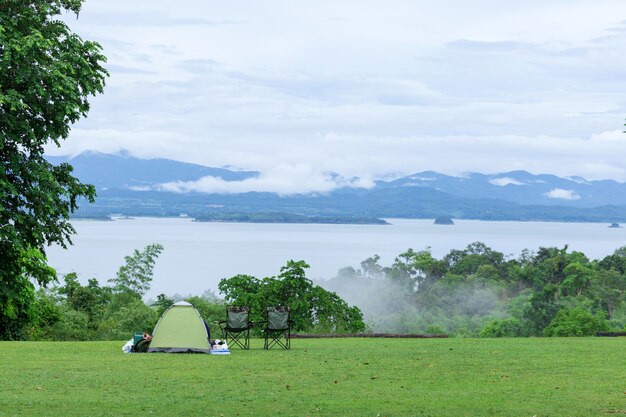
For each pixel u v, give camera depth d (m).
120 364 16.36
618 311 80.69
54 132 17.64
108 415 10.78
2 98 15.96
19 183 17.88
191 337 19.20
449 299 93.75
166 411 11.18
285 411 11.27
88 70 18.03
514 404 11.88
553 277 100.56
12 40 16.31
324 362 16.94
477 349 19.86
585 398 12.39
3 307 27.58
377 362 16.94
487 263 112.19
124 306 51.84
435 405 11.79
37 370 15.13
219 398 12.30
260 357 18.02
